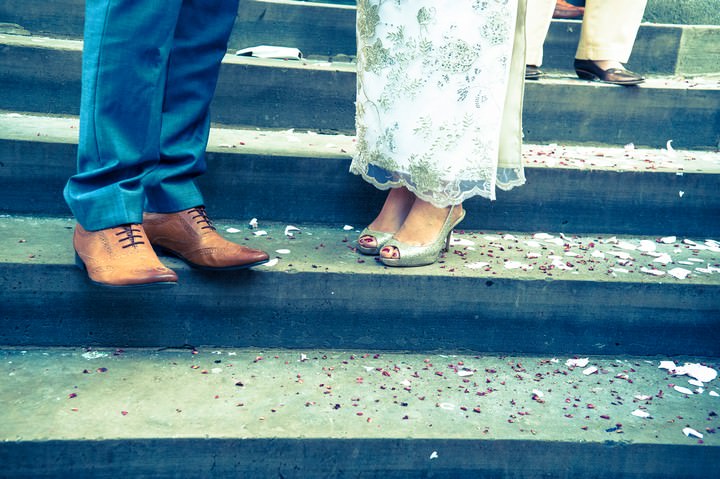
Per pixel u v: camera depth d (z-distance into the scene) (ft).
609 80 9.54
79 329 5.90
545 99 9.20
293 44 10.58
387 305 6.24
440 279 6.22
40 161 6.97
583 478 5.11
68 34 9.68
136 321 5.96
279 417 5.04
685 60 11.20
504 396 5.60
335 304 6.19
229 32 6.04
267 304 6.11
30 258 5.78
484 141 6.16
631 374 6.14
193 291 5.98
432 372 5.97
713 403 5.67
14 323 5.81
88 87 5.20
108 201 5.37
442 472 5.02
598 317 6.44
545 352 6.50
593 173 7.75
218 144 7.75
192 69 5.90
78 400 5.05
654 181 7.82
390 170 6.49
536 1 9.35
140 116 5.34
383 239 6.72
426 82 6.10
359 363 6.05
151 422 4.83
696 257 7.29
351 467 4.94
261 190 7.50
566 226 7.94
